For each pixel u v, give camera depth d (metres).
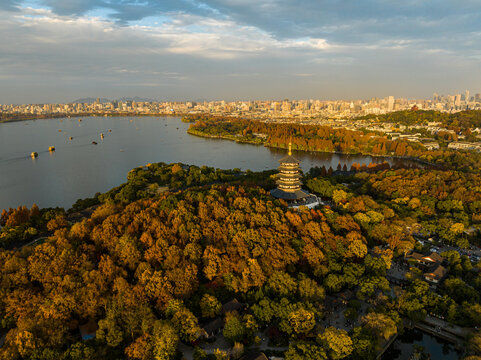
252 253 135.62
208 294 116.06
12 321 110.38
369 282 129.38
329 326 115.38
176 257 127.19
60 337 100.75
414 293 127.19
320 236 151.00
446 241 174.75
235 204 163.62
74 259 126.50
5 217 198.50
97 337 102.19
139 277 120.12
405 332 121.44
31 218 188.50
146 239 135.25
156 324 102.69
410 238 167.00
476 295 127.06
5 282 118.06
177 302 110.50
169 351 97.75
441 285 139.38
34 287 120.06
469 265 147.00
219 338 109.81
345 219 168.50
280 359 101.25
